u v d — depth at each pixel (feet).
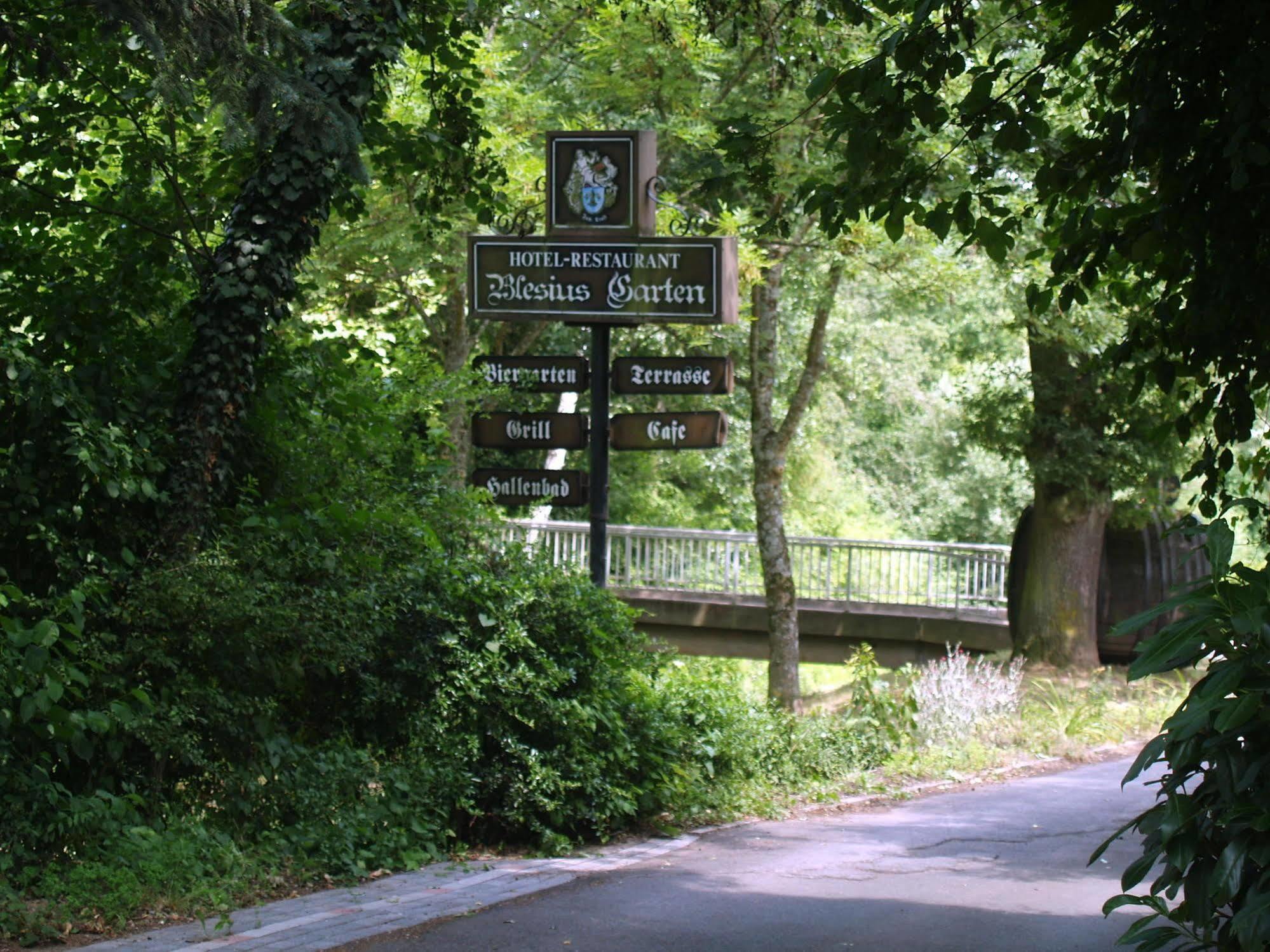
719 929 23.03
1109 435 71.10
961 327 99.66
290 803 27.68
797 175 53.36
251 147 31.12
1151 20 20.52
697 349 88.43
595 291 41.83
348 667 30.55
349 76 31.45
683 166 63.10
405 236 57.98
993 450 75.31
